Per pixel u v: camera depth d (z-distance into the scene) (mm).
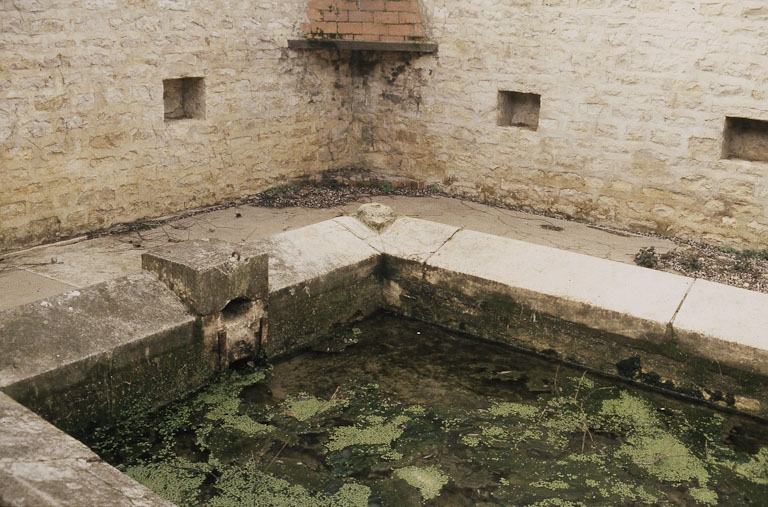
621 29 6512
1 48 5250
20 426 2629
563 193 7168
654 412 3854
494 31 7172
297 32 7426
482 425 3727
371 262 4719
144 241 6051
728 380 3779
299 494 3168
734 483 3361
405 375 4160
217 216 6824
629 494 3264
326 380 4074
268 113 7379
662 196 6668
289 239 4523
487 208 7461
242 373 4027
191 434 3514
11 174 5496
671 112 6445
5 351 3074
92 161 6020
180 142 6660
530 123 7453
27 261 5469
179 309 3689
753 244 6320
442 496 3203
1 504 2195
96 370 3271
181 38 6449
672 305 3967
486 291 4434
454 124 7637
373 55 7934
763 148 6340
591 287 4180
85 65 5801
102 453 3314
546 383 4098
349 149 8312
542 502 3189
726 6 5992
